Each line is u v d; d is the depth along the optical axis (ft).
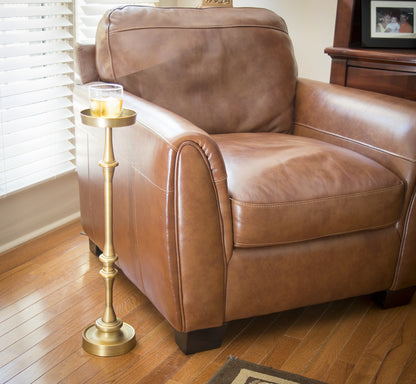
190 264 4.83
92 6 7.91
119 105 4.69
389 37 7.70
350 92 6.62
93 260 6.90
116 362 5.08
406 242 5.86
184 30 6.60
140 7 6.60
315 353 5.36
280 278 5.31
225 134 6.73
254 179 5.14
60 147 7.68
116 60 6.30
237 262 5.08
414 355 5.40
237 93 6.86
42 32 7.15
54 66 7.45
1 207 6.97
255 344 5.46
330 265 5.53
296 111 7.23
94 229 6.45
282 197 5.07
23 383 4.76
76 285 6.32
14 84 6.89
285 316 5.97
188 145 4.59
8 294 6.08
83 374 4.91
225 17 6.91
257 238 5.03
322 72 9.02
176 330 5.24
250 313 5.31
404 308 6.25
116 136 5.49
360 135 6.24
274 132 7.11
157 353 5.24
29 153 7.29
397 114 5.90
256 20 7.06
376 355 5.37
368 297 6.45
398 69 6.97
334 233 5.41
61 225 7.86
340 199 5.30
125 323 5.52
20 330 5.47
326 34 8.80
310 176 5.32
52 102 7.46
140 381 4.85
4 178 6.84
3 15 6.48
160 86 6.46
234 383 4.81
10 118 6.75
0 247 7.00
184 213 4.69
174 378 4.91
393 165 5.84
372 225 5.59
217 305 5.08
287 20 9.08
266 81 6.98
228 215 4.89
